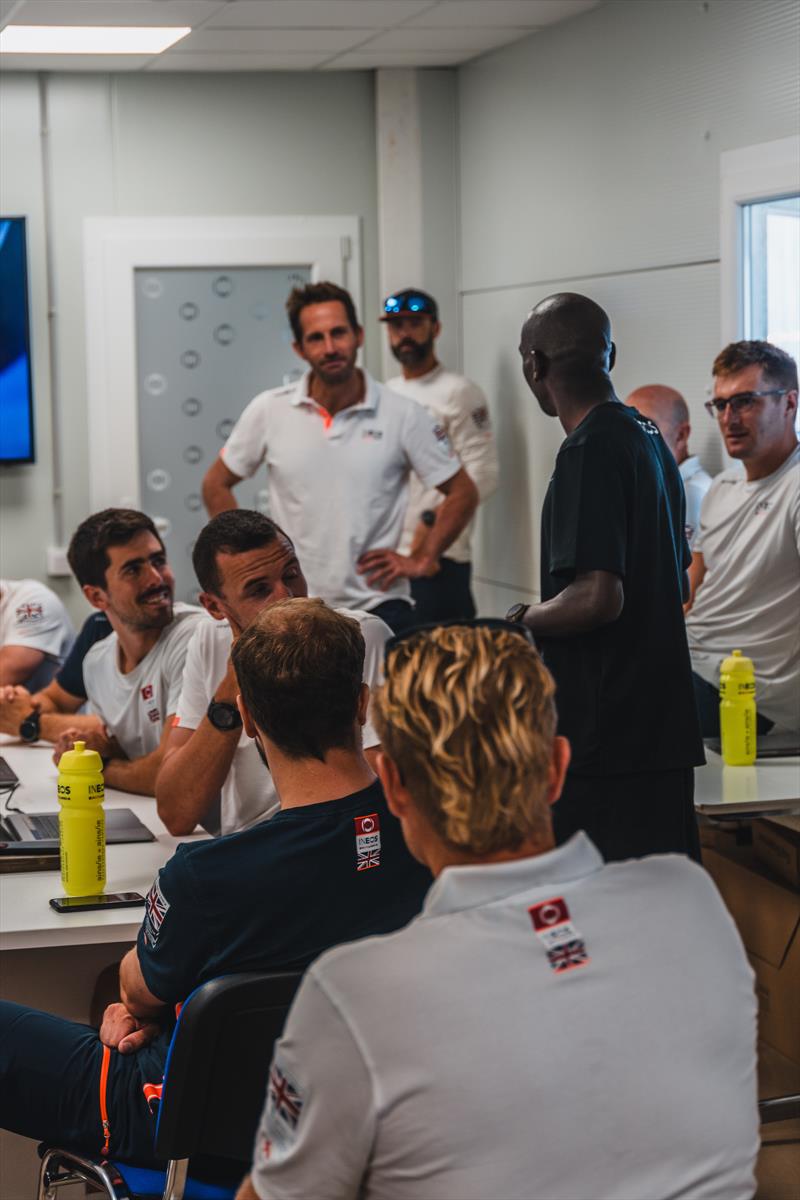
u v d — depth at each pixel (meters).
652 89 4.19
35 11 4.20
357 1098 1.02
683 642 2.57
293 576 2.52
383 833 1.67
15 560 5.47
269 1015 1.59
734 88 3.80
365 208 5.61
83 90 5.33
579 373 2.63
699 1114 1.06
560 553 2.49
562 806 2.55
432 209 5.61
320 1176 1.04
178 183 5.45
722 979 1.11
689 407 4.12
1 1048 1.93
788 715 3.44
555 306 2.65
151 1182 1.80
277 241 5.51
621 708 2.51
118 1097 1.83
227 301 5.54
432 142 5.56
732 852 3.52
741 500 3.48
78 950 2.24
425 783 1.11
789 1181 2.78
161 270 5.46
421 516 5.18
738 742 2.99
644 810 2.54
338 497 4.21
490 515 5.55
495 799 1.08
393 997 1.03
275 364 5.61
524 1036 1.02
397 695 1.13
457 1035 1.02
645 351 4.33
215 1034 1.58
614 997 1.06
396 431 4.23
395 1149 1.01
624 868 1.13
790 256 3.70
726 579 3.51
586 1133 1.02
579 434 2.54
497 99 5.18
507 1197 1.01
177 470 5.56
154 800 2.83
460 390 5.19
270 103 5.47
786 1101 2.88
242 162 5.48
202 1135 1.61
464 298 5.67
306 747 1.68
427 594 5.20
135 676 3.06
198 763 2.43
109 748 3.08
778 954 3.24
